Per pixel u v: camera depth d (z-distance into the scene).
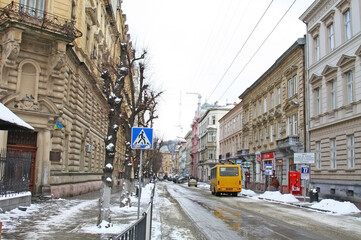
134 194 27.58
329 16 28.30
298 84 33.69
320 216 17.19
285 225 13.73
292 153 34.12
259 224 13.90
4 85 18.09
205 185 68.50
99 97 33.44
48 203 17.66
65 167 23.06
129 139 19.78
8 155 14.37
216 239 10.58
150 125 38.50
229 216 16.58
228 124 66.62
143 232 6.69
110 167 11.56
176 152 184.50
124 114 23.20
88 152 28.69
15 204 14.27
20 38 17.98
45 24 18.67
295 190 30.77
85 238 9.27
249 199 29.39
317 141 29.89
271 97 42.34
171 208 20.30
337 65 26.67
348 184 24.59
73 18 22.56
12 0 18.77
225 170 34.09
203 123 100.19
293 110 34.69
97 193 28.44
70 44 20.67
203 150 96.19
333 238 10.96
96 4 30.16
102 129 36.72
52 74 19.73
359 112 23.77
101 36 31.59
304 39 32.78
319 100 29.88
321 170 28.83
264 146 43.78
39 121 19.34
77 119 24.70
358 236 11.41
